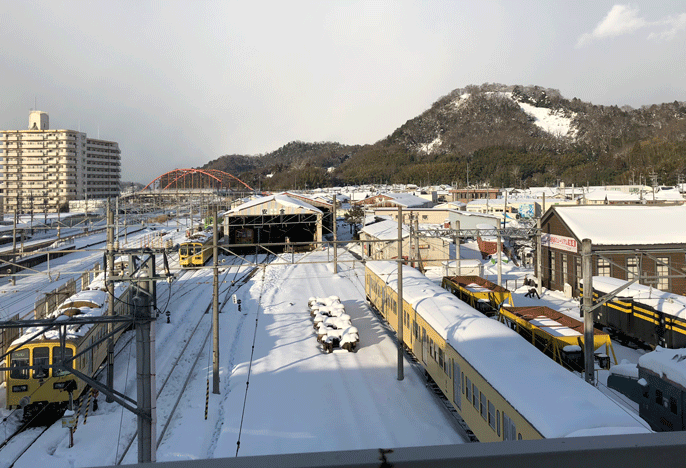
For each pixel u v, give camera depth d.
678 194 77.25
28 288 37.28
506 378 11.73
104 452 13.98
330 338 22.53
